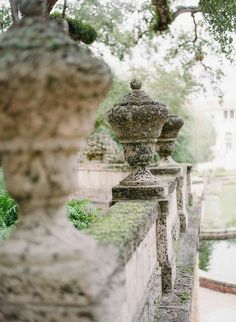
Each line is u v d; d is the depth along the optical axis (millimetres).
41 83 1528
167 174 7297
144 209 3609
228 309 10227
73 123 1677
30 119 1592
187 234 7070
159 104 4438
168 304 3898
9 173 1695
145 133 4387
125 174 10141
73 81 1575
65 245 1692
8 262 1653
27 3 1816
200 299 10922
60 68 1534
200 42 15906
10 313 1665
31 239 1706
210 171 52438
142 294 3205
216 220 23328
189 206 10695
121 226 2879
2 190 5871
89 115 1749
